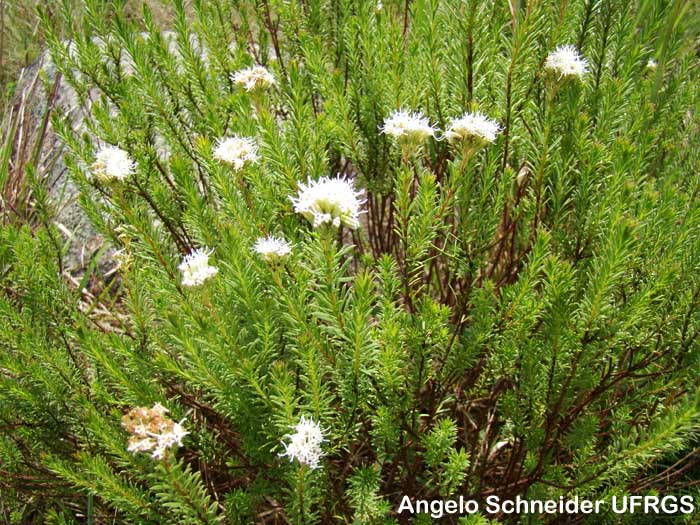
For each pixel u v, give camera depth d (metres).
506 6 0.45
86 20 0.48
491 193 0.41
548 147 0.38
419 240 0.35
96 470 0.31
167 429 0.28
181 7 0.47
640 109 0.46
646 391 0.37
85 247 0.63
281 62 0.54
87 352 0.36
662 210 0.36
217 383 0.33
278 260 0.32
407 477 0.38
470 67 0.40
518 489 0.37
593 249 0.38
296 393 0.36
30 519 0.44
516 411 0.36
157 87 0.47
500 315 0.36
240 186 0.37
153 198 0.45
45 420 0.40
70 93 0.76
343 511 0.37
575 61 0.38
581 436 0.35
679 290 0.37
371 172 0.48
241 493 0.35
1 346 0.42
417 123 0.33
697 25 0.57
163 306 0.34
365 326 0.31
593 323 0.33
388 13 0.50
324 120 0.40
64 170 0.66
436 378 0.38
